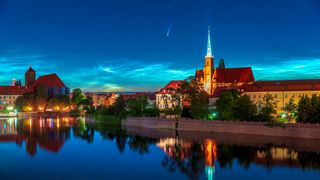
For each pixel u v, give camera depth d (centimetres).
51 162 11194
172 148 13462
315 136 14300
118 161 11356
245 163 10725
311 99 15625
